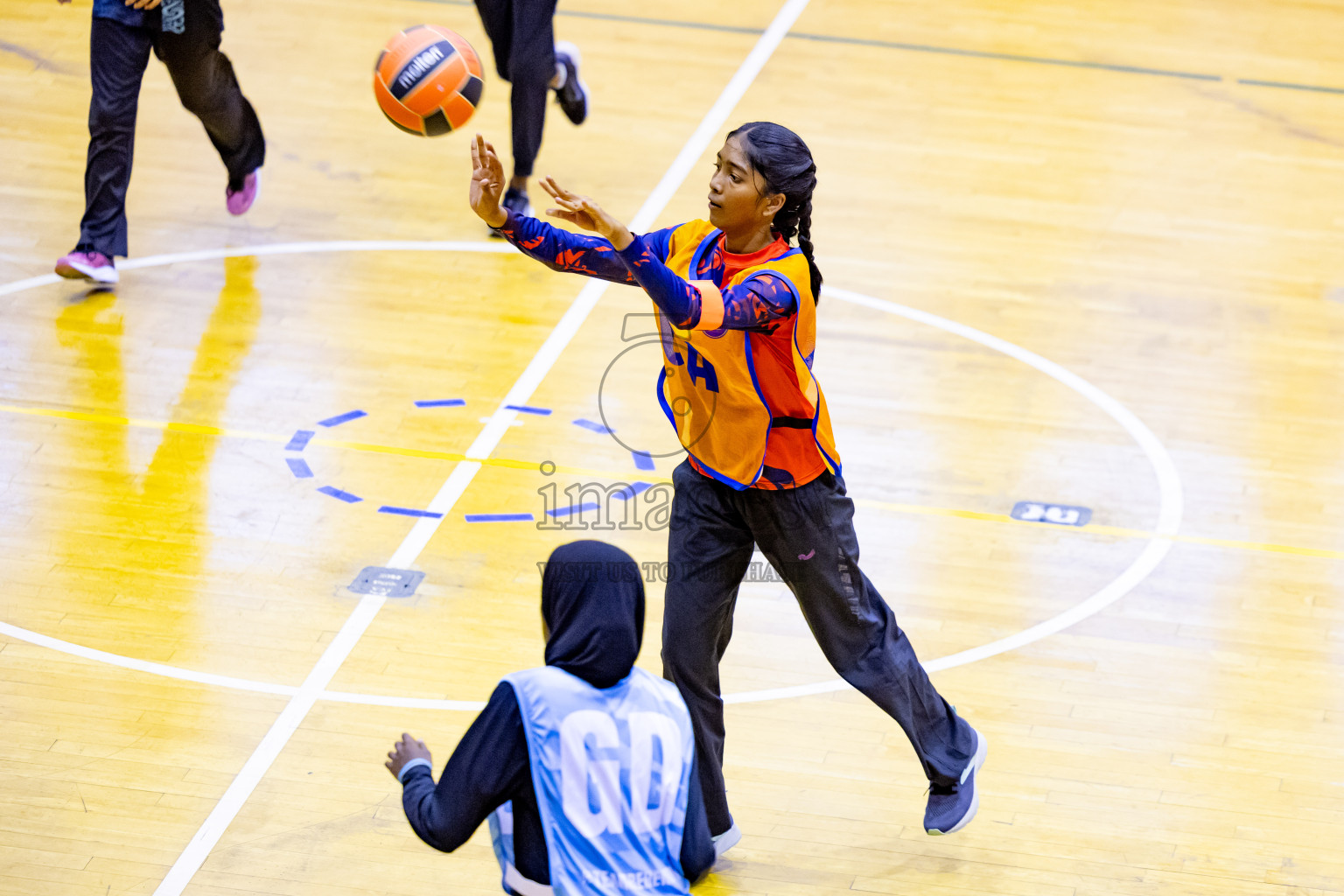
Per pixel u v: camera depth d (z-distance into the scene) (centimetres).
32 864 1530
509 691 1105
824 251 3055
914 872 1583
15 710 1752
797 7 4372
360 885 1530
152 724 1748
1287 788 1722
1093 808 1681
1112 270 3031
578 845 1080
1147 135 3650
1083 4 4475
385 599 2008
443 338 2702
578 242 1428
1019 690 1873
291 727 1756
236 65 3828
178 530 2131
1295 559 2170
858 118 3684
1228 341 2791
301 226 3091
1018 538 2197
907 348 2723
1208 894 1559
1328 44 4247
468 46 2125
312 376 2556
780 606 2022
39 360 2555
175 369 2556
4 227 3009
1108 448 2442
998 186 3366
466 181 3331
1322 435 2505
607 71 3891
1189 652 1959
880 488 2306
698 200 3241
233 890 1512
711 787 1538
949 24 4291
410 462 2328
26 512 2152
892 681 1520
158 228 3044
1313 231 3225
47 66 3750
